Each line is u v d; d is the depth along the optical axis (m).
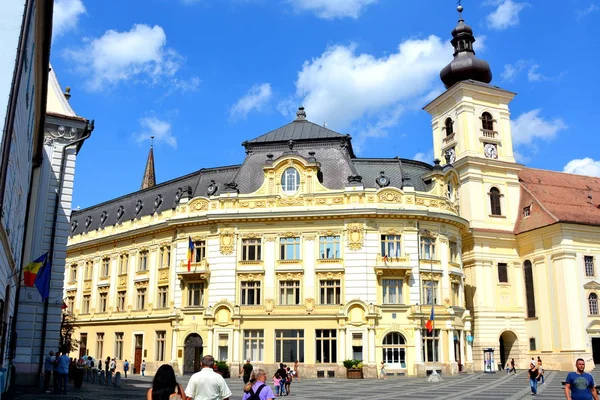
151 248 66.31
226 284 59.09
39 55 25.80
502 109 77.69
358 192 58.50
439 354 57.25
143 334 64.75
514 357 70.44
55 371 33.59
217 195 62.22
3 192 17.98
